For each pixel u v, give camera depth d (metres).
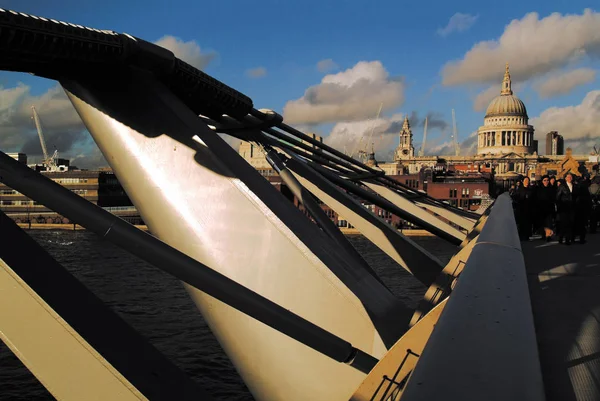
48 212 168.50
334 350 4.77
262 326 6.31
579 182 15.25
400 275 76.00
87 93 7.16
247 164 7.05
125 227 4.01
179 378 3.56
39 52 5.75
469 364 1.86
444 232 14.21
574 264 10.20
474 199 139.50
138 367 3.41
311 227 6.75
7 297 3.35
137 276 76.56
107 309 3.64
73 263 91.06
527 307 2.71
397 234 12.50
